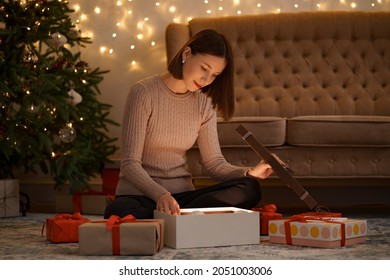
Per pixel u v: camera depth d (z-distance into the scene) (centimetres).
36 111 330
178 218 183
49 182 386
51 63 327
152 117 220
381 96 356
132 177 211
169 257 169
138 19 393
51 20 313
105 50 392
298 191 205
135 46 392
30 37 309
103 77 383
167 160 226
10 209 309
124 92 392
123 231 173
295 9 390
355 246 189
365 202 345
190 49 204
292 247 187
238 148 303
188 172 233
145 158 225
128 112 218
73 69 329
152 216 212
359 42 366
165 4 392
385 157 300
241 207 221
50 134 338
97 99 392
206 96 227
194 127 227
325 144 296
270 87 362
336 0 390
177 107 222
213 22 370
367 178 304
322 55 367
